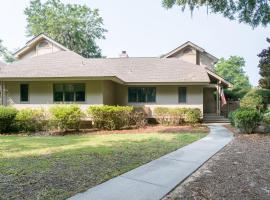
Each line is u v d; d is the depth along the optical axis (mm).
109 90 21203
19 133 16797
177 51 29828
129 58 26641
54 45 29969
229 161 8125
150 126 20156
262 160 8164
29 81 19656
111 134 15688
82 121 18750
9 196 5082
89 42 48750
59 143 12125
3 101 19891
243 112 14641
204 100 27125
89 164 7699
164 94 22641
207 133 15414
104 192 5355
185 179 6336
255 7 10094
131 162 7969
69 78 18406
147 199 5012
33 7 46969
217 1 9805
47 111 17812
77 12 46812
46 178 6270
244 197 5086
